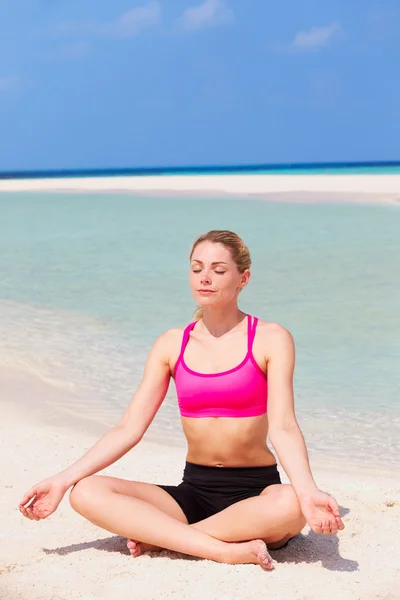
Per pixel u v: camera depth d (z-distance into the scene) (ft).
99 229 71.26
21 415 20.81
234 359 12.36
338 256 50.67
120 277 43.68
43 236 66.39
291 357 12.34
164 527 11.84
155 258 51.47
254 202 100.58
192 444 12.67
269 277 42.91
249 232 65.51
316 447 18.33
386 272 43.91
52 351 27.09
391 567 11.72
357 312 33.42
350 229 66.54
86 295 38.04
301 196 109.50
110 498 12.01
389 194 107.96
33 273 45.65
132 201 109.91
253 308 34.50
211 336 12.75
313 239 60.08
